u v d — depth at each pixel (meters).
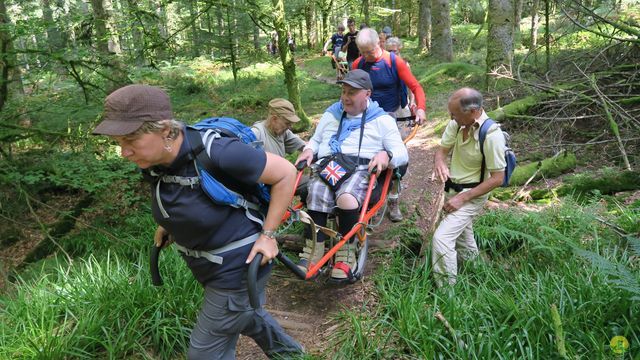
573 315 3.06
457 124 3.67
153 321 3.57
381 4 26.88
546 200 5.88
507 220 4.94
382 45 7.43
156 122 1.94
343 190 3.49
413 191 5.89
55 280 4.62
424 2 18.33
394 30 27.22
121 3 9.57
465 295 3.58
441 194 5.18
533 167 6.50
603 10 9.39
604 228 4.73
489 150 3.47
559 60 9.30
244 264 2.35
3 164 6.16
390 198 4.84
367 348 3.18
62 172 6.15
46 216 7.17
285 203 2.29
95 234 6.00
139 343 3.47
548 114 7.67
